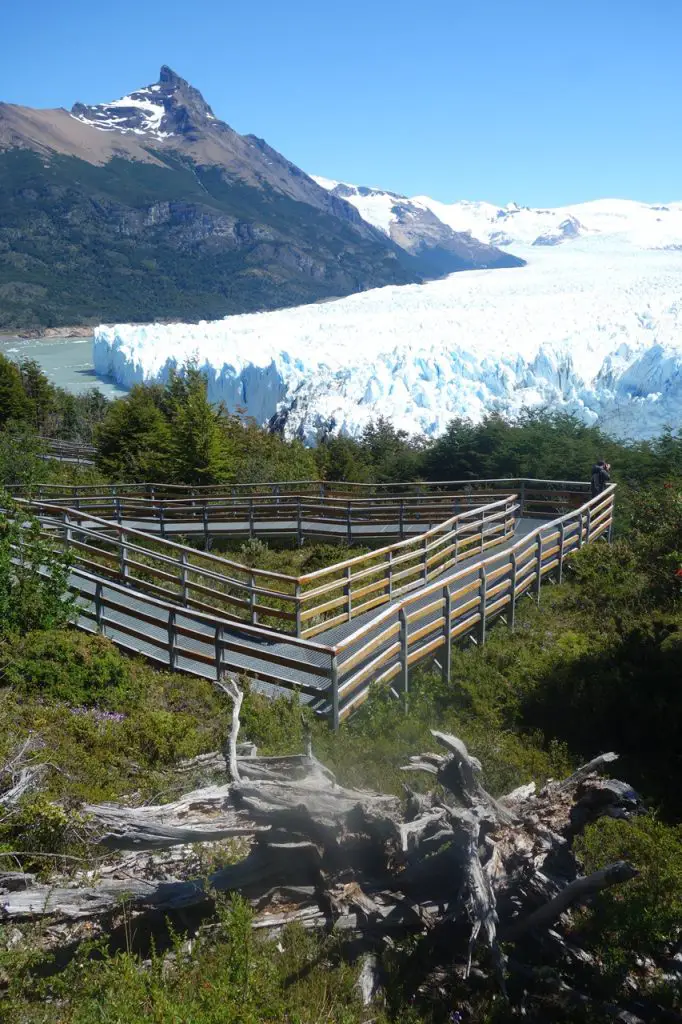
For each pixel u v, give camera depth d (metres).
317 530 17.09
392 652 8.93
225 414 30.81
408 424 52.53
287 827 5.41
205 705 8.41
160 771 6.89
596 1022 4.85
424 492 19.81
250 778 6.11
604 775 8.01
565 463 22.36
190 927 5.08
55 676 8.32
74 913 4.87
